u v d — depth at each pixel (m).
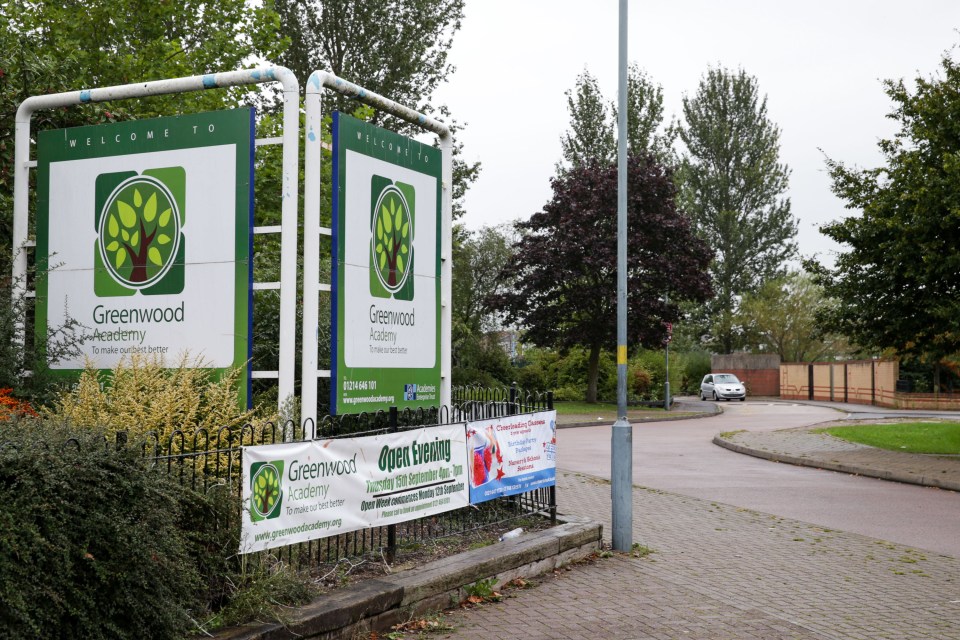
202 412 6.94
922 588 7.68
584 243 40.19
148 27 19.48
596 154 50.69
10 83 10.88
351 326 8.07
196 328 7.89
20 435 4.48
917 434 22.86
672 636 6.02
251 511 5.46
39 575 3.94
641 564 8.30
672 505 12.23
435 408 9.41
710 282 42.28
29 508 3.97
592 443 22.81
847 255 18.98
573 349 47.56
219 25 19.84
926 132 17.80
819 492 14.02
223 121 7.90
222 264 7.84
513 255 43.59
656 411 38.62
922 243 17.25
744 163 68.88
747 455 19.92
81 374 7.79
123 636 4.24
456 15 30.39
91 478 4.30
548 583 7.45
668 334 41.25
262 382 9.90
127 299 8.17
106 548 4.25
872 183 19.02
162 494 4.57
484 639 5.84
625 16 9.20
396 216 8.78
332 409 7.85
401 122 30.08
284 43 20.41
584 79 50.94
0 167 10.75
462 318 44.91
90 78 16.36
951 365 21.81
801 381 57.91
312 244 7.70
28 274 8.84
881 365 45.16
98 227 8.32
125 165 8.23
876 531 10.70
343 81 8.13
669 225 40.75
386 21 29.17
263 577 5.48
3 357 8.02
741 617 6.54
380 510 6.68
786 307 67.19
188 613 4.77
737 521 11.02
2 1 17.20
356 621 5.66
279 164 15.60
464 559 6.98
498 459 8.19
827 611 6.81
